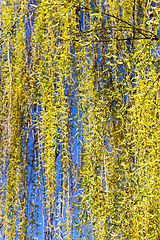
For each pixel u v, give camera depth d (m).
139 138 1.08
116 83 1.30
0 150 1.57
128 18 1.28
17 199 1.41
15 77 1.50
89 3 1.28
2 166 1.54
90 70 1.22
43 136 1.32
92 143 1.13
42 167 1.45
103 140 1.23
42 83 1.27
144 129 1.09
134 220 1.02
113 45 1.17
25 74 1.47
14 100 1.51
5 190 1.45
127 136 1.13
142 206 1.02
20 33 1.49
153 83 1.07
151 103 1.07
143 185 1.08
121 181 1.19
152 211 1.06
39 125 1.42
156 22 1.01
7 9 1.42
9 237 1.32
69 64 1.17
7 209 1.34
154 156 1.05
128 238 1.09
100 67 1.32
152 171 1.07
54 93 1.21
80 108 1.14
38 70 1.31
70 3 1.03
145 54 1.09
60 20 1.13
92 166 1.09
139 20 1.40
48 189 1.23
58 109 1.16
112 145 1.29
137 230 1.03
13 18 1.35
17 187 1.43
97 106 1.20
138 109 1.08
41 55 1.34
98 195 1.08
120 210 1.09
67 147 1.16
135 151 1.10
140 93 1.11
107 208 1.11
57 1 1.08
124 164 1.08
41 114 1.37
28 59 1.60
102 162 1.21
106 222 1.08
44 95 1.27
